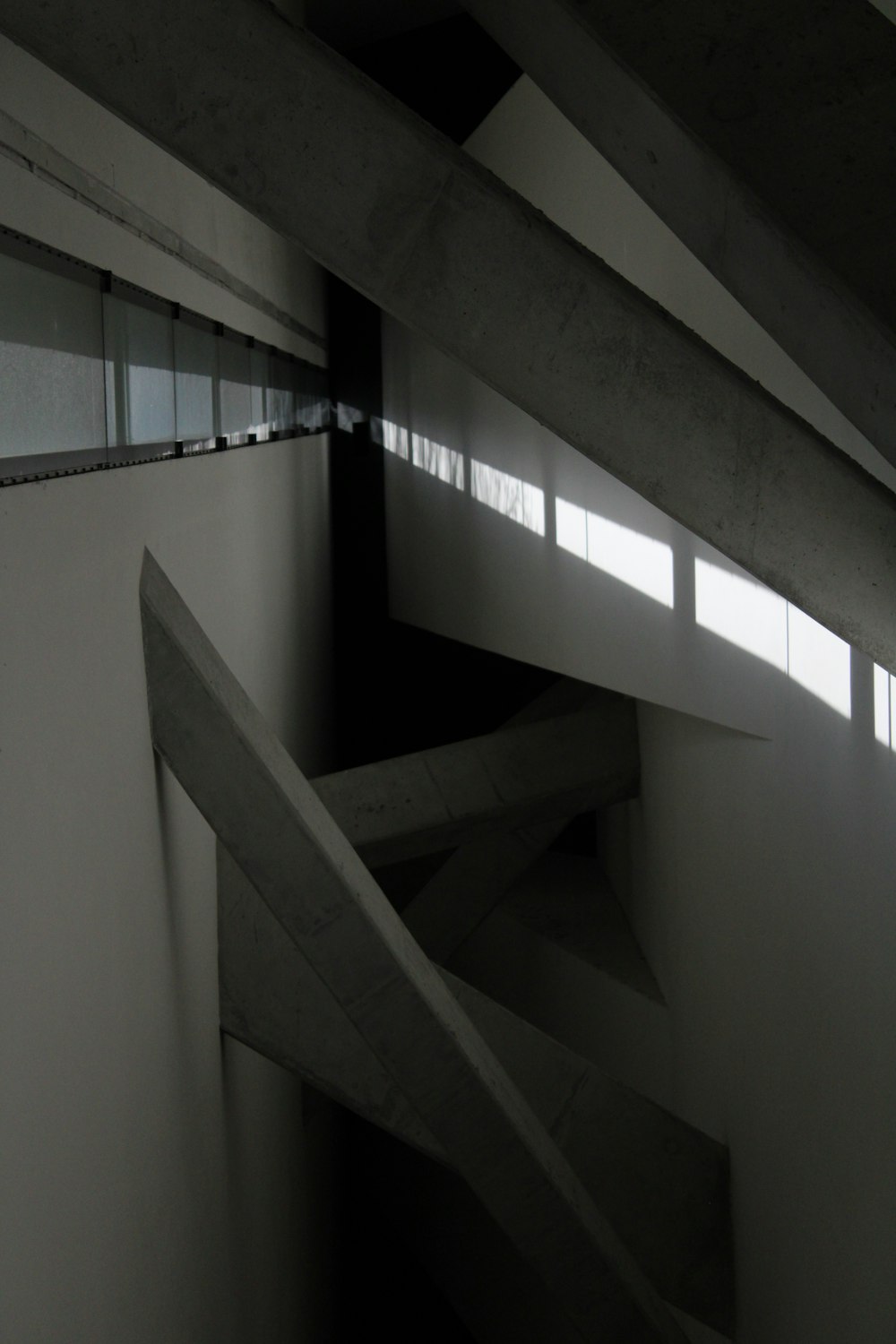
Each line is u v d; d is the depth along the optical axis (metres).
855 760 7.11
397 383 19.75
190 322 8.05
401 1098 9.04
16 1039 4.39
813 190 3.67
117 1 3.99
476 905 16.48
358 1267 23.05
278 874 7.12
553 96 4.73
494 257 4.43
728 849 10.22
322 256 4.34
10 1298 4.28
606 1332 8.42
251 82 4.13
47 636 4.83
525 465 13.73
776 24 3.75
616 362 4.57
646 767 14.34
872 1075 6.94
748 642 9.09
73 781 5.23
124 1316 5.88
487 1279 18.19
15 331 4.39
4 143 4.32
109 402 5.85
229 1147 9.19
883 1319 6.84
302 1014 9.12
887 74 3.69
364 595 21.97
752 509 4.74
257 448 11.42
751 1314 10.06
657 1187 10.62
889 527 4.74
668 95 3.75
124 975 6.11
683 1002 12.23
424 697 22.59
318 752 17.97
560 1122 10.54
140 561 6.61
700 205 4.07
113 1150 5.77
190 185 8.15
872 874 6.85
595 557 11.96
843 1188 7.53
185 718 6.93
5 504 4.30
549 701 17.31
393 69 20.09
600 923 17.20
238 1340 9.17
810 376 4.42
